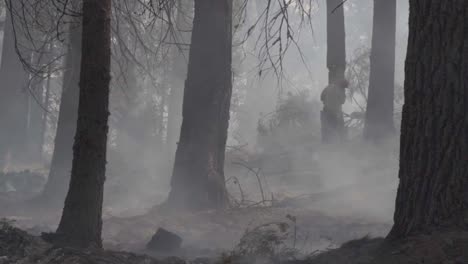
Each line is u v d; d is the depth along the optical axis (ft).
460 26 20.97
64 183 57.72
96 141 26.09
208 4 49.06
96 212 26.13
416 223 21.47
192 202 47.75
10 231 23.08
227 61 49.52
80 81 26.32
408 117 21.98
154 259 24.20
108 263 21.91
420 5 21.70
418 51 21.68
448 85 21.03
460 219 20.49
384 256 20.83
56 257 21.66
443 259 18.99
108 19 26.50
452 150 20.90
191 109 48.78
